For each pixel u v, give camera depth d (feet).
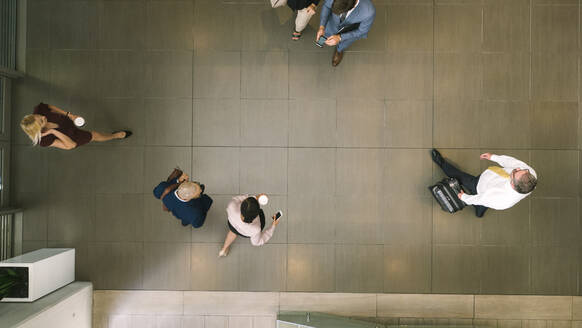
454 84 13.93
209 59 14.03
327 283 13.88
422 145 13.94
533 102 13.87
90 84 14.06
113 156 14.06
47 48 14.11
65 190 14.11
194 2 14.01
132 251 13.99
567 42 13.87
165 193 11.37
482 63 13.93
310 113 14.01
